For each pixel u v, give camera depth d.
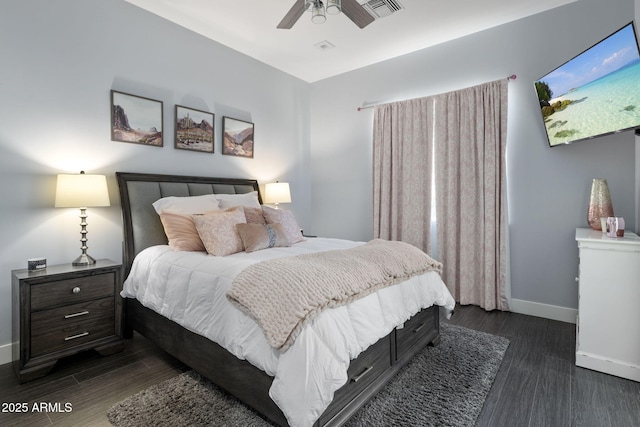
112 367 2.14
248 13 3.00
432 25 3.24
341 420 1.48
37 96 2.34
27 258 2.31
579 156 2.86
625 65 2.06
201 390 1.84
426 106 3.67
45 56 2.37
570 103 2.57
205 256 2.22
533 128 3.07
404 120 3.82
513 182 3.19
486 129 3.23
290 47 3.70
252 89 3.97
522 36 3.11
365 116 4.29
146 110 2.94
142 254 2.52
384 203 3.97
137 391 1.86
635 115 2.07
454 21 3.17
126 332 2.58
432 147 3.64
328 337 1.41
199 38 3.38
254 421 1.57
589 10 2.79
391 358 1.91
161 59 3.07
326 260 1.86
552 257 3.01
